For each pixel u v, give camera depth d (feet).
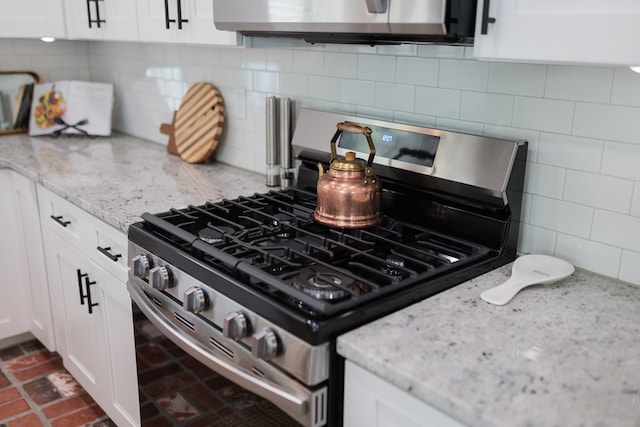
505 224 4.84
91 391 7.39
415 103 5.68
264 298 3.97
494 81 5.03
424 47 5.47
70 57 10.67
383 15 4.11
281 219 5.59
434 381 3.22
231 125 7.93
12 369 8.59
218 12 5.47
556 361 3.45
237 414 4.46
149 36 6.94
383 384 3.55
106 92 9.82
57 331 8.14
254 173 7.72
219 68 7.91
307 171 6.45
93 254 6.52
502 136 5.09
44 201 7.54
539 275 4.54
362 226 5.10
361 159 5.38
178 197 6.51
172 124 8.74
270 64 7.13
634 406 3.05
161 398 5.53
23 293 8.86
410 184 5.43
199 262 4.58
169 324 5.00
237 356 4.31
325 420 3.87
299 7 4.66
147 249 5.25
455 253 4.80
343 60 6.25
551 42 3.51
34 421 7.47
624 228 4.52
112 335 6.53
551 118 4.75
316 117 6.23
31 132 9.95
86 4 7.97
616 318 4.01
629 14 3.17
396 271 4.41
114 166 7.95
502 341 3.66
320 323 3.66
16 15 8.43
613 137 4.44
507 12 3.68
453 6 3.82
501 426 2.89
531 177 4.96
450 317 3.96
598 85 4.44
